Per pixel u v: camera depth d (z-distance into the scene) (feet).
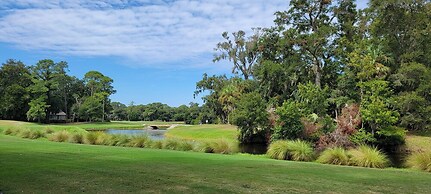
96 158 36.37
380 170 35.27
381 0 116.57
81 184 22.63
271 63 129.49
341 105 111.86
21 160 33.06
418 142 95.40
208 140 64.49
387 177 28.78
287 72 127.13
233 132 126.93
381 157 47.39
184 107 396.78
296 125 86.12
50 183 22.79
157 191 20.98
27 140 65.62
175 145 64.54
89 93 312.91
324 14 130.31
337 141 79.97
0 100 237.45
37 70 261.85
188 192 20.89
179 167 30.96
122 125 254.88
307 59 129.80
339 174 29.63
